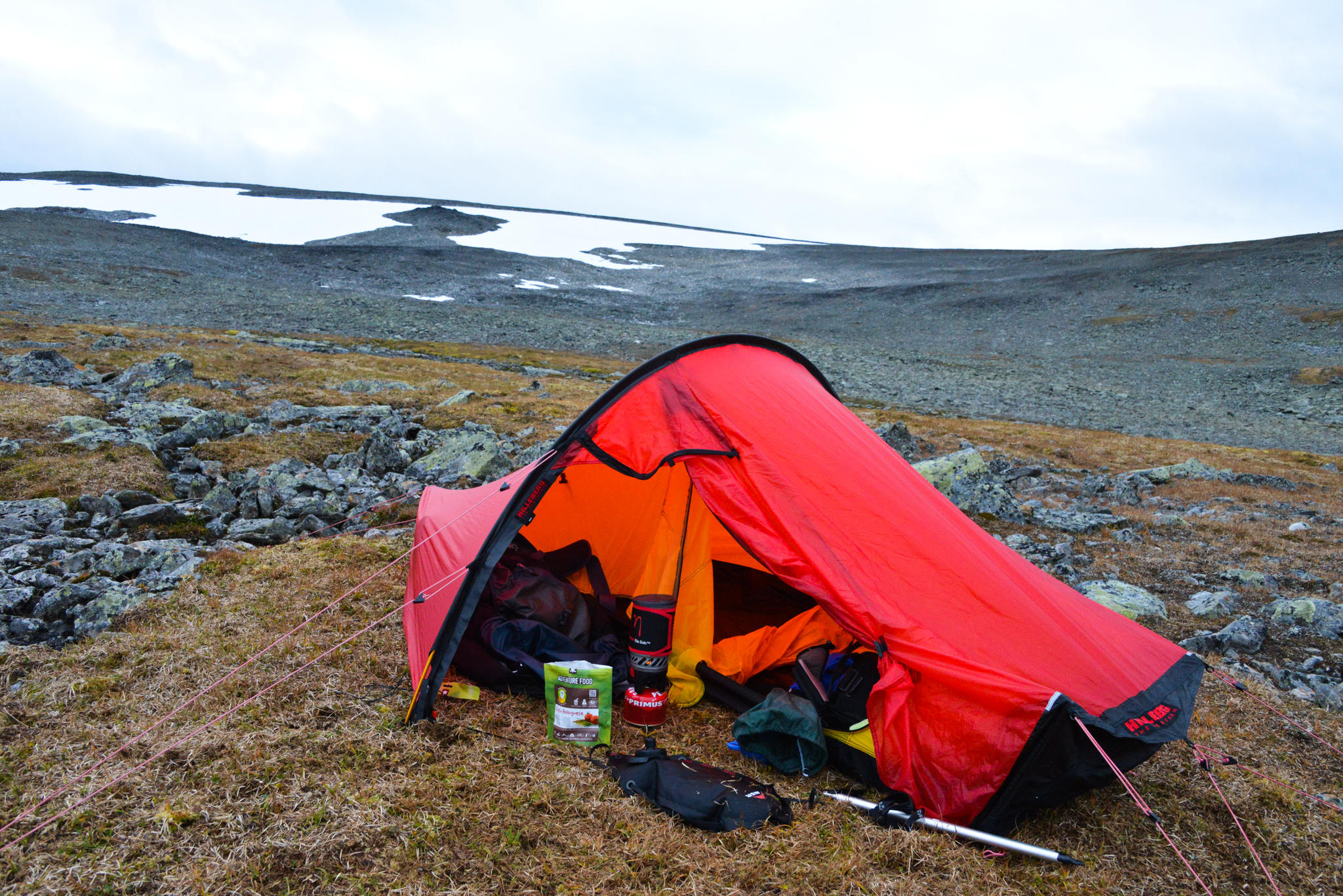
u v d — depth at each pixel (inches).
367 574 116.6
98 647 90.1
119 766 70.7
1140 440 451.5
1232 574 149.5
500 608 92.5
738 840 65.6
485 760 73.9
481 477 180.2
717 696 87.0
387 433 236.1
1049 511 194.9
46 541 120.0
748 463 85.1
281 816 65.1
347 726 77.7
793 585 79.4
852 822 68.8
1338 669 110.6
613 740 79.4
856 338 1163.3
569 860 62.6
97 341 392.8
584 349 857.5
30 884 57.9
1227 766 83.0
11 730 75.2
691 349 96.4
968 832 67.3
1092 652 78.3
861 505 83.9
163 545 121.6
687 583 89.0
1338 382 749.3
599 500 106.7
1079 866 66.2
